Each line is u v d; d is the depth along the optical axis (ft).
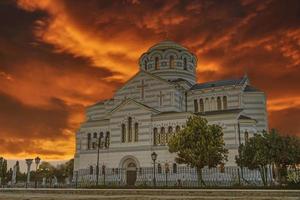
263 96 269.03
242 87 268.62
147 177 231.30
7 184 269.44
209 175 220.43
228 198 110.63
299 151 175.42
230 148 225.76
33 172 372.79
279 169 182.80
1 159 340.39
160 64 305.53
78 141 281.33
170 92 260.01
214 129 193.06
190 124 193.67
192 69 314.35
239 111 238.68
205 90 277.44
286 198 107.24
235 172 216.13
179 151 192.65
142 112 245.86
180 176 221.87
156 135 238.68
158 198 113.70
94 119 286.25
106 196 127.13
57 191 150.71
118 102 277.03
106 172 248.52
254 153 186.29
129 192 137.08
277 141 178.70
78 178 259.80
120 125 251.80
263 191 116.26
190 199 110.63
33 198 123.03
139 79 272.72
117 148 248.52
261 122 264.52
